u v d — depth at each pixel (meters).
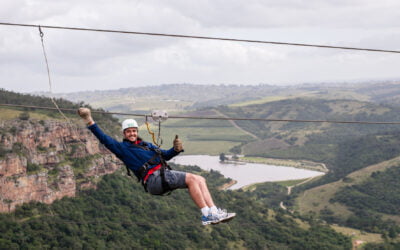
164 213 94.81
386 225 140.12
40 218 75.50
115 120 117.94
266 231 109.19
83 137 94.62
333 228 128.50
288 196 195.88
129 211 91.31
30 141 83.62
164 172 7.77
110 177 97.31
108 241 78.75
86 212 85.00
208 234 92.56
